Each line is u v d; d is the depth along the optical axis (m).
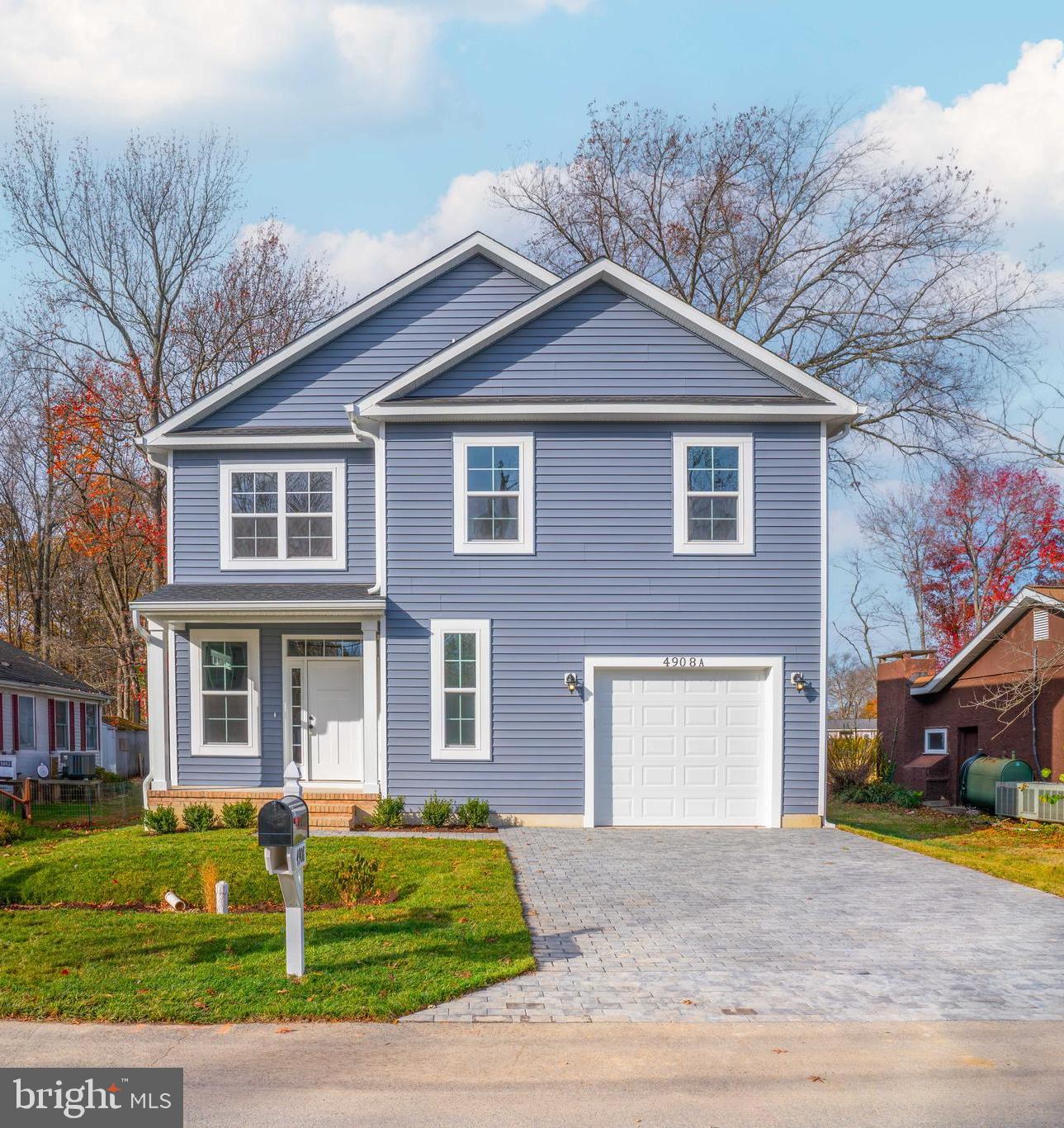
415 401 16.97
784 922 10.77
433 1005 8.17
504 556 17.02
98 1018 7.81
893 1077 6.86
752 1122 6.19
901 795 24.02
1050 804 19.27
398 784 16.92
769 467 17.09
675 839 15.70
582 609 16.97
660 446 17.06
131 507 36.22
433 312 19.05
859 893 12.15
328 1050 7.27
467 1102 6.45
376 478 17.22
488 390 17.19
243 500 18.61
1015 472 38.41
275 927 10.35
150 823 16.36
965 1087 6.71
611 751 17.03
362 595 17.17
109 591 41.72
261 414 18.83
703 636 16.94
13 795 21.03
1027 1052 7.31
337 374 18.94
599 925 10.66
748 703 17.12
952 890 12.30
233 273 35.75
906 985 8.75
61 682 28.69
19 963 9.15
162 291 34.62
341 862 13.27
